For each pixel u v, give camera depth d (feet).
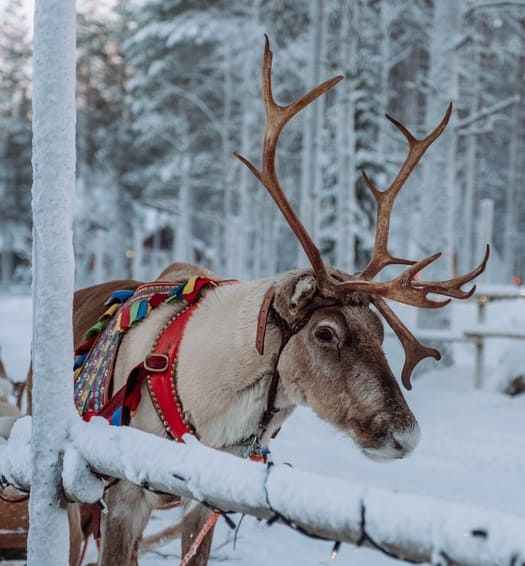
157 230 127.34
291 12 56.18
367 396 9.19
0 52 151.33
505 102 34.78
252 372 9.81
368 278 10.19
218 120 102.89
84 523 11.87
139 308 10.61
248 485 6.45
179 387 9.95
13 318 62.59
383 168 56.39
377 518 5.57
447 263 34.83
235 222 64.90
